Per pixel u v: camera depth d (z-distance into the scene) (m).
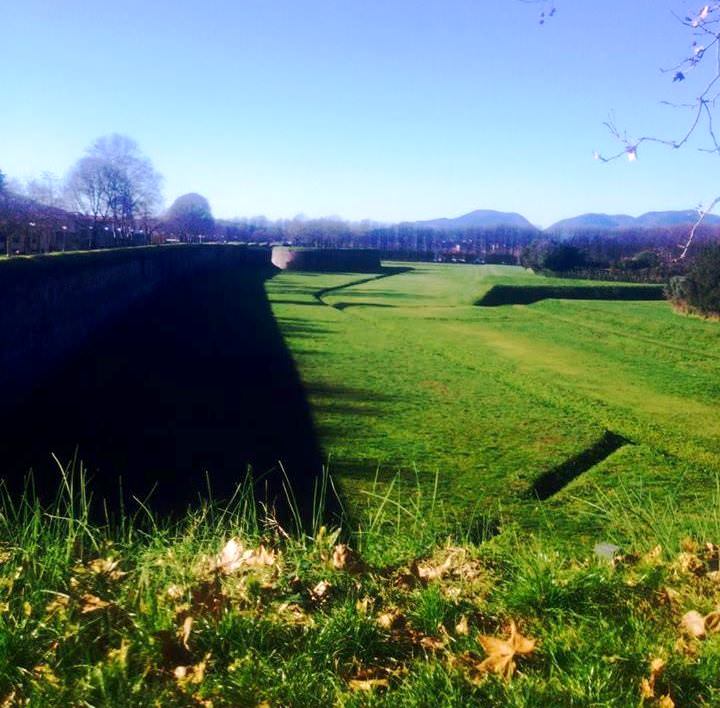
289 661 2.90
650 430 12.94
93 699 2.60
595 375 18.62
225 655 2.95
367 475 9.49
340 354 19.70
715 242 31.58
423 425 12.46
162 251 32.66
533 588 3.49
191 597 3.30
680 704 2.74
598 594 3.53
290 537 4.27
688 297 31.33
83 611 3.10
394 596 3.52
